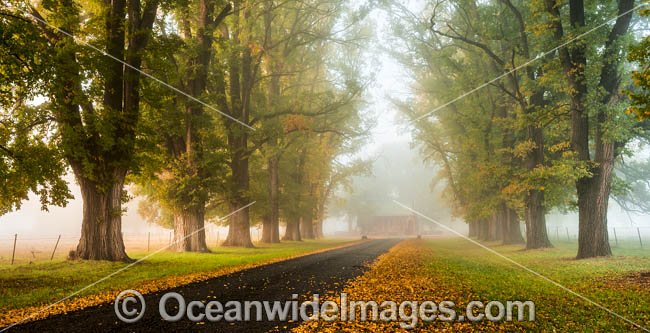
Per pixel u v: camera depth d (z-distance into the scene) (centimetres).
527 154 2352
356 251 2712
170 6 1933
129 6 1803
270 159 3919
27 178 1408
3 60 1141
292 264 1745
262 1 2827
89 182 1695
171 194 2339
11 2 1327
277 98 3309
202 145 2402
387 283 1184
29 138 1586
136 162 1733
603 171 1772
